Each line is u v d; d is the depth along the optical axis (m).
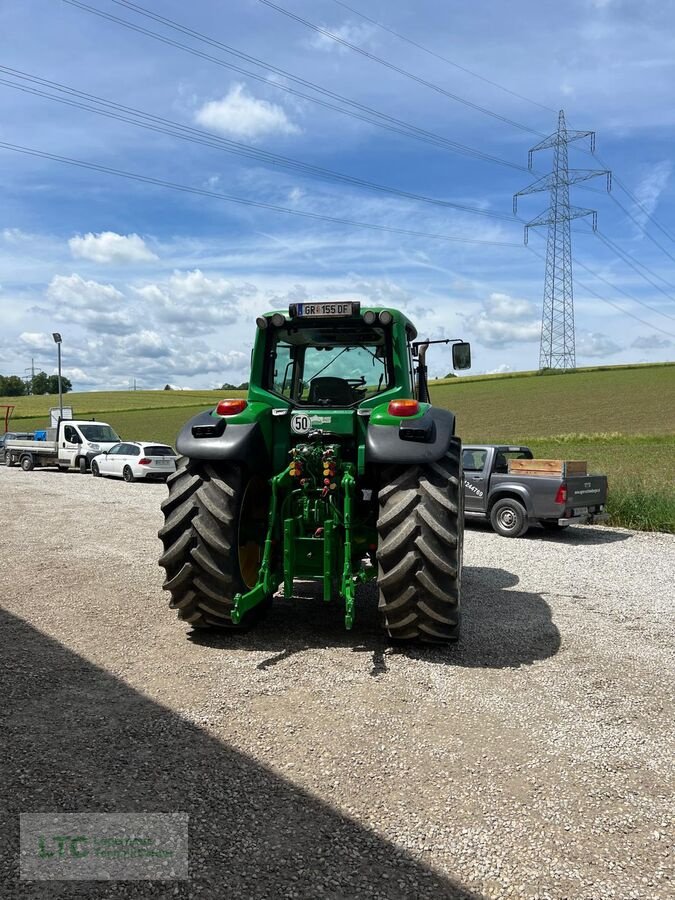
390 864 2.27
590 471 19.02
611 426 41.38
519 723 3.42
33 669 4.09
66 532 9.80
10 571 7.02
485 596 6.34
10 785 2.72
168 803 2.61
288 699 3.68
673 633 5.12
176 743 3.12
